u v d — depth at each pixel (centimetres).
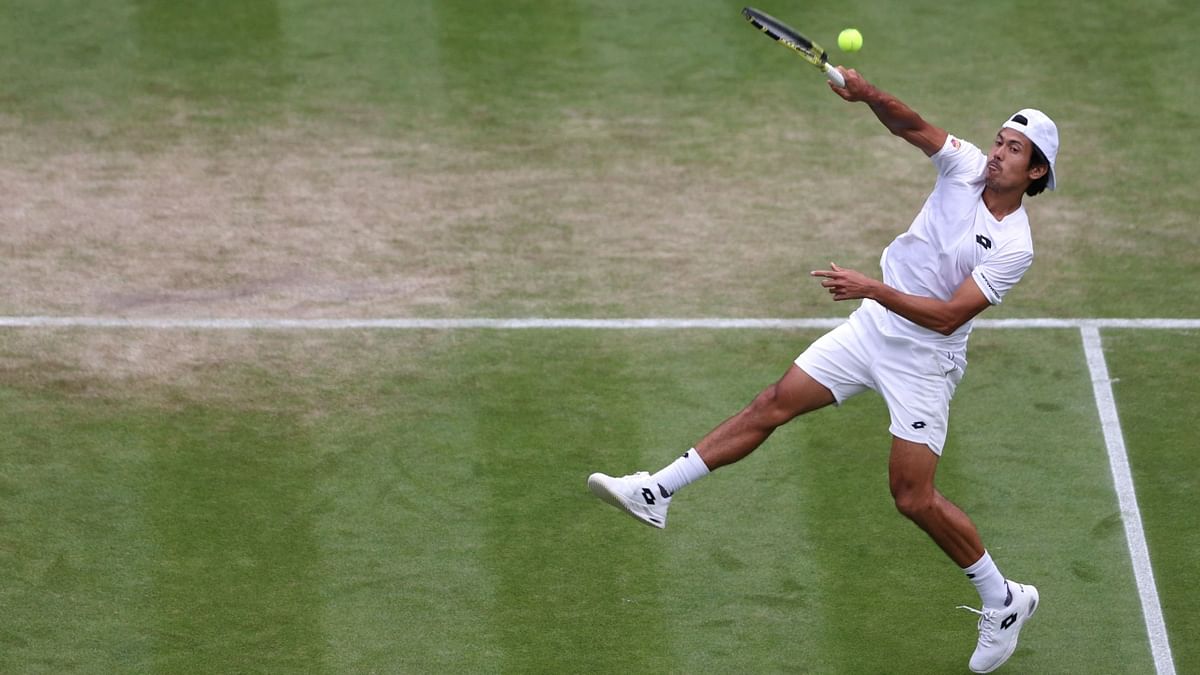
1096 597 2731
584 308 3525
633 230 3831
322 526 2856
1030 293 3609
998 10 4891
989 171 2380
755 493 2977
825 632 2641
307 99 4391
